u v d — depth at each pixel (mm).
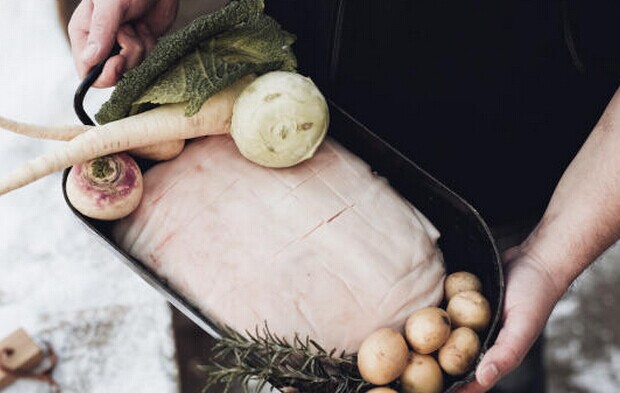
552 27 1052
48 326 1468
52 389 1424
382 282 945
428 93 1125
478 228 978
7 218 1556
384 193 994
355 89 1118
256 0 965
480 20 1045
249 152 948
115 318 1475
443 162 1223
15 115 1650
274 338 932
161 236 968
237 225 952
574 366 1478
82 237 1544
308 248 943
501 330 957
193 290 951
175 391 1432
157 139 955
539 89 1123
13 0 1736
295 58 1021
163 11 1125
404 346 908
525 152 1213
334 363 938
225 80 939
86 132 943
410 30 1050
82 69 1059
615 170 997
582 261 1021
